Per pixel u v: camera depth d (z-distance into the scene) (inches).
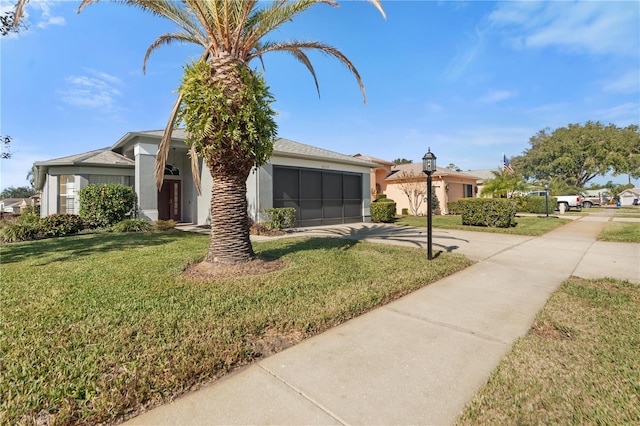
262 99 210.8
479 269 229.6
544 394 80.3
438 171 916.0
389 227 535.8
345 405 77.0
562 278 201.9
